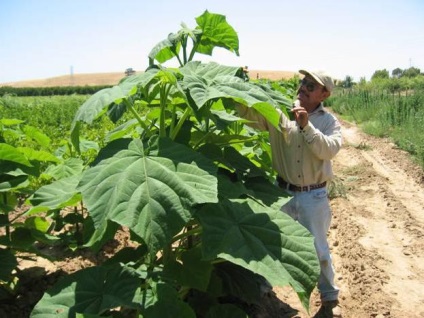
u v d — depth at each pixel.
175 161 2.27
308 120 3.54
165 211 2.04
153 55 2.83
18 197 5.89
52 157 3.67
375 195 7.88
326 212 3.77
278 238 2.33
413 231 6.09
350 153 11.85
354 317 3.92
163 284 2.32
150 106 2.98
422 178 8.94
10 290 3.67
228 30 3.01
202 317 3.09
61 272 4.20
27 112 16.06
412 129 12.55
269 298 4.08
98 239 2.39
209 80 2.54
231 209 2.44
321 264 3.73
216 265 3.31
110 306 2.10
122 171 2.19
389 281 4.67
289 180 3.73
